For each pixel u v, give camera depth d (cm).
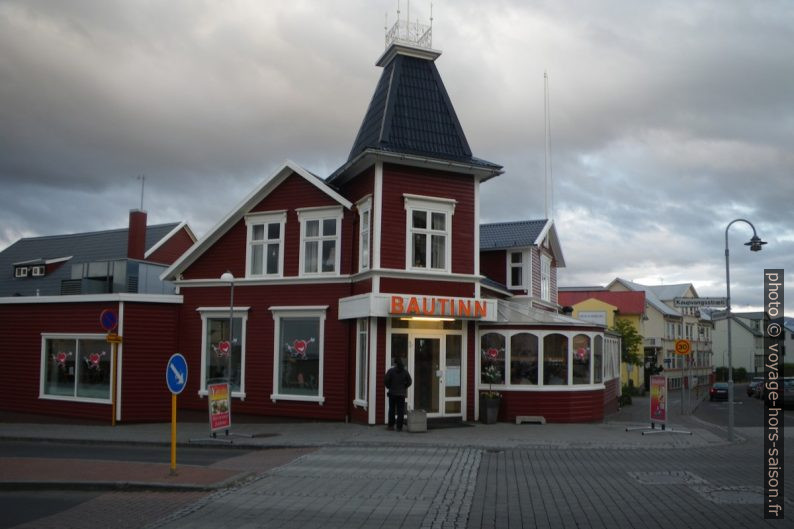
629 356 5550
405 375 1961
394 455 1560
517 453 1622
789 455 1642
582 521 953
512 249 3192
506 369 2217
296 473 1330
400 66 2280
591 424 2238
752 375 9494
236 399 2300
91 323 2372
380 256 2067
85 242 4553
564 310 3562
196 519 972
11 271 4559
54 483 1211
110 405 2286
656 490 1170
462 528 913
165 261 4381
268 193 2361
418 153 2106
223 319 2361
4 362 2541
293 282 2269
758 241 2058
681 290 8300
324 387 2191
